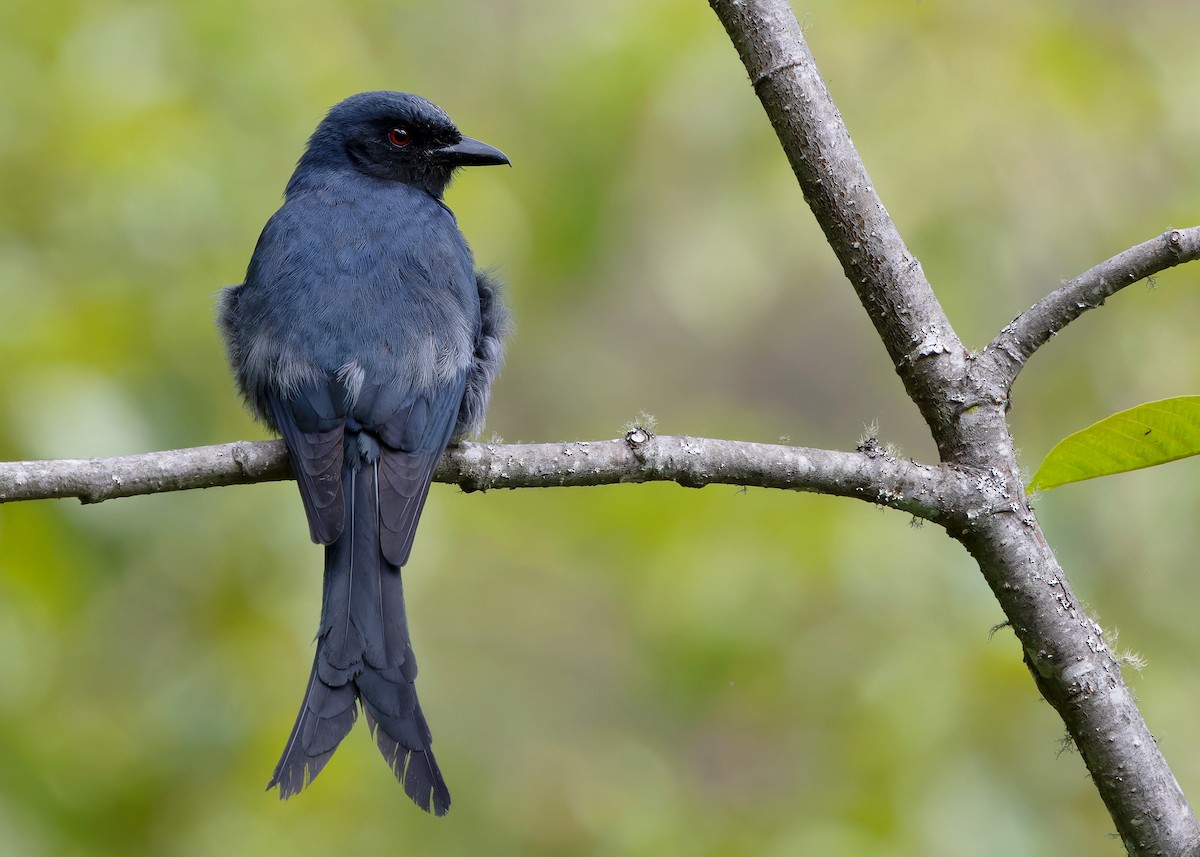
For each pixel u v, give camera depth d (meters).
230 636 11.20
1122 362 12.86
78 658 11.09
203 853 10.88
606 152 13.30
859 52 12.97
